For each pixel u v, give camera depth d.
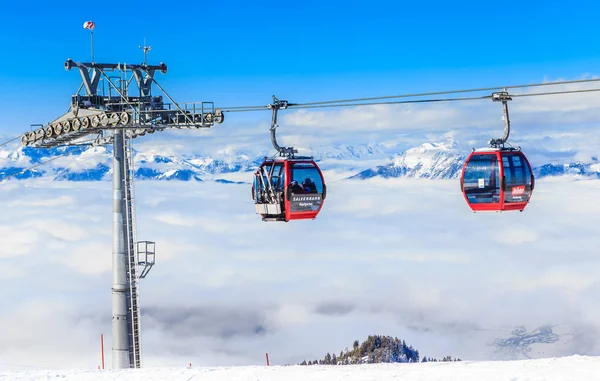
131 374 24.05
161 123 41.16
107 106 44.31
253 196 34.59
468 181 31.58
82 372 24.88
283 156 34.06
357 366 23.89
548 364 22.70
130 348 46.28
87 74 44.59
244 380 22.22
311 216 34.06
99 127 43.03
